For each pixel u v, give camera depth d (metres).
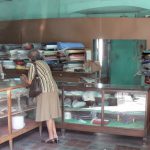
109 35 5.71
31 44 5.79
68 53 5.50
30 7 6.35
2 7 6.55
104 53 5.79
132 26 5.58
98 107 4.98
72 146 4.58
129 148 4.51
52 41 6.06
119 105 4.90
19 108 4.66
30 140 4.84
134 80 5.72
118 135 5.03
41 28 6.13
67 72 5.70
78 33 5.88
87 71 5.48
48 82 4.54
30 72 4.54
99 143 4.70
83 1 5.96
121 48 5.73
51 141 4.71
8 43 6.43
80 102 5.06
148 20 5.50
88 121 5.05
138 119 4.93
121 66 5.78
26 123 4.84
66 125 5.03
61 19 5.97
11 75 6.05
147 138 4.86
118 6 5.75
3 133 4.38
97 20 5.74
